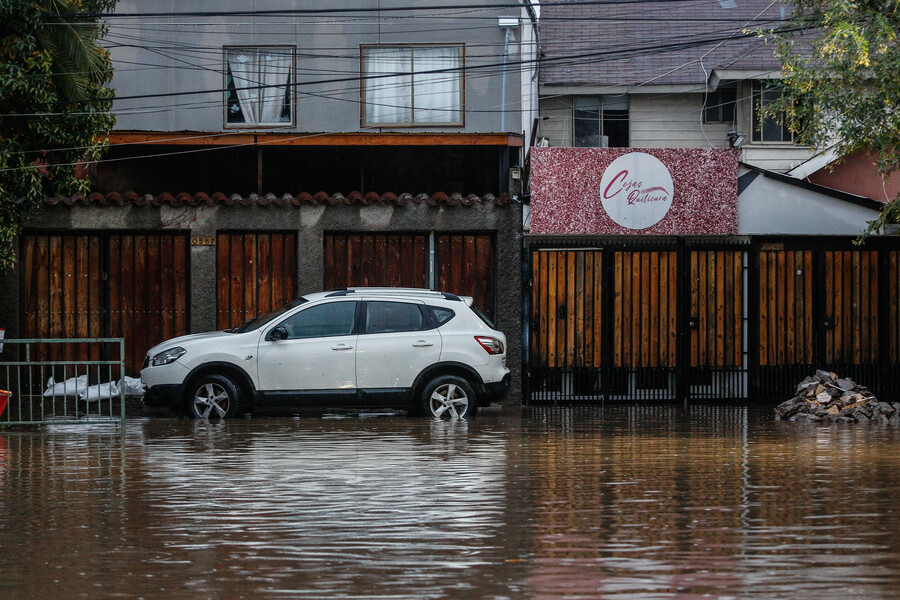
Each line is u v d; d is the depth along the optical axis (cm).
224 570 657
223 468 1062
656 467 1077
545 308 1862
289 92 2153
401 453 1171
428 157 2177
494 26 2142
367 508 853
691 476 1019
